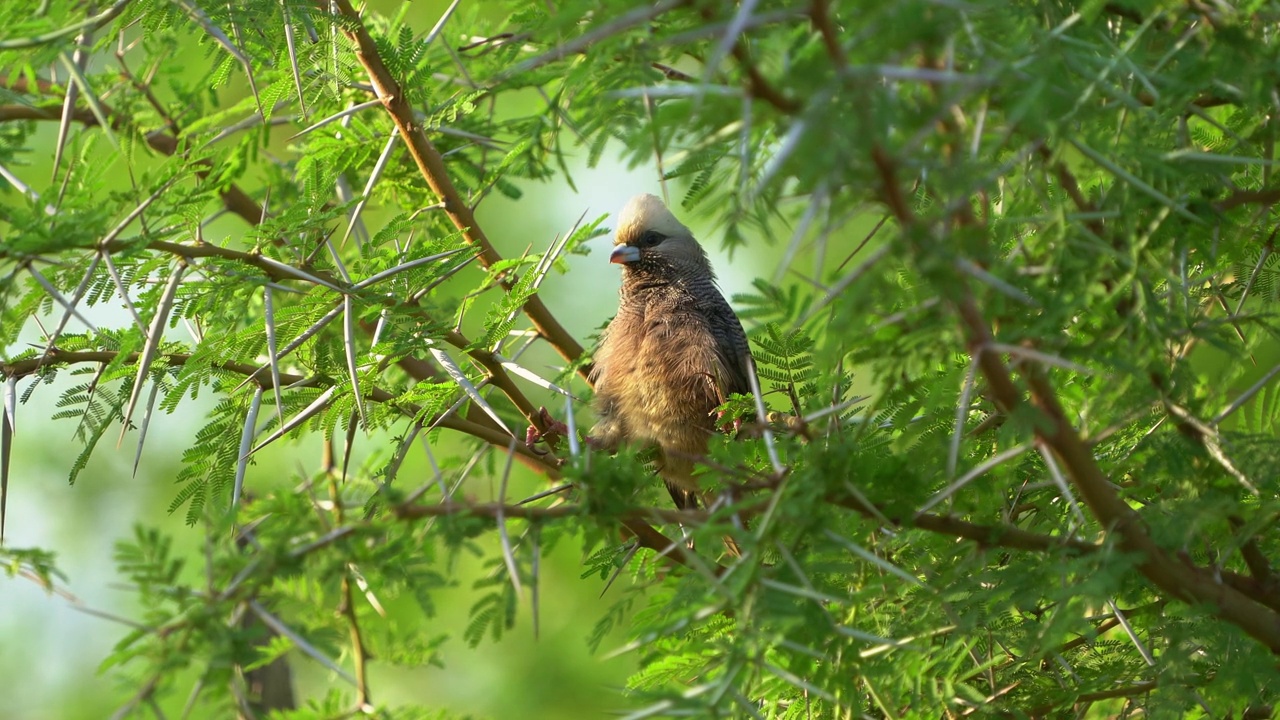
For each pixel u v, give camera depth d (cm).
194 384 827
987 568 709
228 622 511
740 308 675
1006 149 618
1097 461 752
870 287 469
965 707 736
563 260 900
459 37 1127
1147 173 588
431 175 946
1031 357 499
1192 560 683
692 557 567
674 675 687
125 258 750
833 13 477
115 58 1185
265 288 755
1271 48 610
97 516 1599
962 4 428
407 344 838
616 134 624
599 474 572
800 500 566
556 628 1470
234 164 1008
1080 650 795
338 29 955
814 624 559
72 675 1553
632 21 443
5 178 929
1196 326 639
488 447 823
